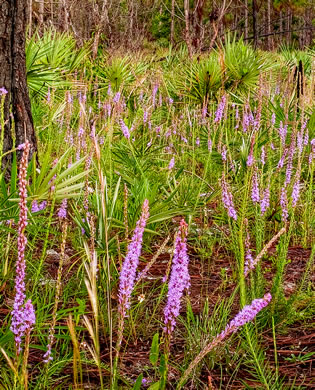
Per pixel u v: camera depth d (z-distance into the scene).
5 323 2.62
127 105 7.46
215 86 8.71
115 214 3.69
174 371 2.49
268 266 3.73
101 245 3.00
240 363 2.45
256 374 2.45
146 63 11.99
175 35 23.62
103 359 2.56
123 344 2.71
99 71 9.82
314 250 3.02
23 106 4.69
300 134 4.07
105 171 4.18
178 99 9.12
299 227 4.40
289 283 3.43
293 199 3.01
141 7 23.92
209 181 5.35
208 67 8.77
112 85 9.49
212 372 2.49
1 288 2.96
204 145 6.18
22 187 1.57
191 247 4.10
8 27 4.59
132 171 4.79
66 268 3.51
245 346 2.53
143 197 3.94
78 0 18.14
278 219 4.22
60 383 2.33
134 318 2.80
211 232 4.31
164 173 5.04
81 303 2.47
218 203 4.87
